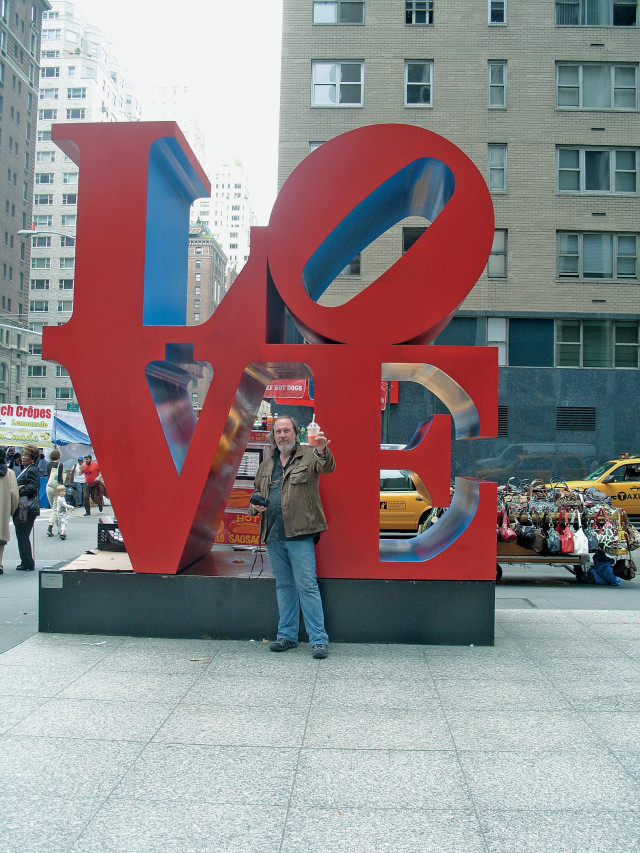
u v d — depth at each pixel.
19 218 59.34
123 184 5.64
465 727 3.83
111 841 2.67
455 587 5.42
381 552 6.02
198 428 5.48
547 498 9.59
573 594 8.64
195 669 4.77
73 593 5.57
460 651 5.29
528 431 22.30
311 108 22.56
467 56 22.55
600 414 22.34
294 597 5.30
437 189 5.98
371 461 5.46
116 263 5.61
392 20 22.58
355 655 5.13
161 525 5.50
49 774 3.22
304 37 22.67
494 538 5.43
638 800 3.03
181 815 2.86
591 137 22.53
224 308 5.54
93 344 5.59
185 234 6.81
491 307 22.38
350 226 5.90
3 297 57.12
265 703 4.16
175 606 5.50
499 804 2.98
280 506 5.16
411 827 2.79
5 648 5.25
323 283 6.67
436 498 5.42
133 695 4.27
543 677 4.70
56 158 77.94
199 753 3.46
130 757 3.41
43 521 16.83
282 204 5.51
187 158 6.06
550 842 2.69
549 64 22.55
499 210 22.48
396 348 5.46
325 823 2.81
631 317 22.42
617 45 22.62
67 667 4.78
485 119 22.48
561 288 22.41
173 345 5.68
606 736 3.72
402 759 3.41
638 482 15.56
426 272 5.46
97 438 5.55
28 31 58.94
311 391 21.80
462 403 5.79
